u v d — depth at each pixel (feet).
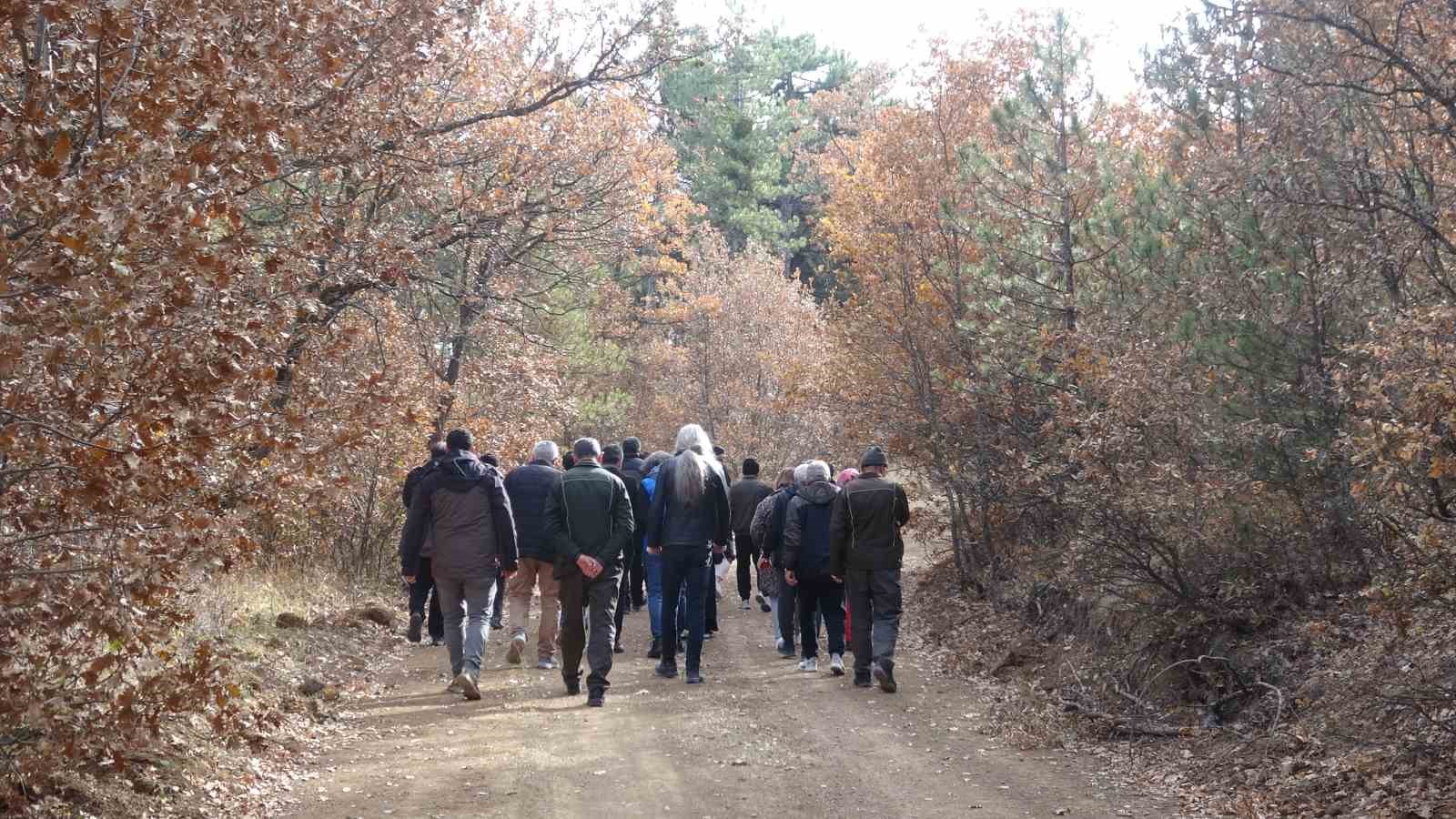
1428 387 18.44
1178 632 27.73
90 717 17.31
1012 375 37.86
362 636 39.06
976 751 24.77
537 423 57.31
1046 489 33.86
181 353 15.39
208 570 17.66
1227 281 27.17
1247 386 26.32
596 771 22.99
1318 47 25.89
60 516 16.47
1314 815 19.03
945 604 45.57
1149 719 25.93
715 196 174.81
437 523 31.19
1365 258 25.16
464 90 47.70
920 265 47.50
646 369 121.39
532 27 51.60
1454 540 20.56
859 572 32.14
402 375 40.83
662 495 33.24
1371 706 21.06
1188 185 30.12
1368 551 25.67
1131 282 31.71
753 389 114.83
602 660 29.81
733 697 30.66
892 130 49.52
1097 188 38.09
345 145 27.73
